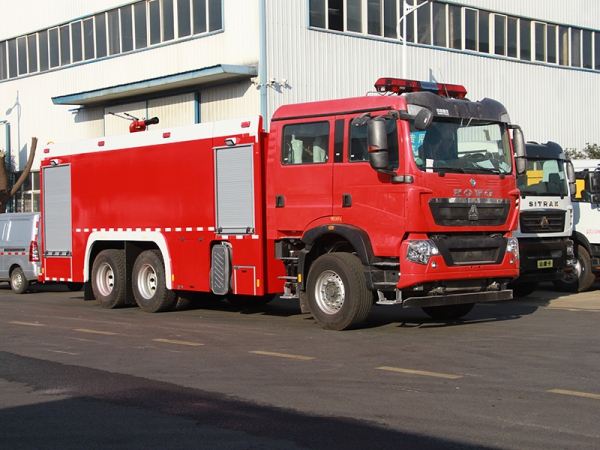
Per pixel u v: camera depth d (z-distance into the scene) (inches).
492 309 553.0
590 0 1285.7
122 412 266.8
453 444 221.0
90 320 517.3
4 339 434.6
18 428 250.4
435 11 1083.9
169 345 401.7
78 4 1184.2
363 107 426.0
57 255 630.5
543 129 1219.9
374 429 237.5
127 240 571.5
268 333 438.0
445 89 468.8
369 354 361.4
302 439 229.8
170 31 1039.0
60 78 1230.9
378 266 422.0
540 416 248.4
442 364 334.6
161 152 542.0
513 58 1181.1
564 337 409.7
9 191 1279.5
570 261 624.1
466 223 423.2
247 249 482.6
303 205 450.3
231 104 956.0
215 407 269.6
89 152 599.8
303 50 940.0
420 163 408.2
